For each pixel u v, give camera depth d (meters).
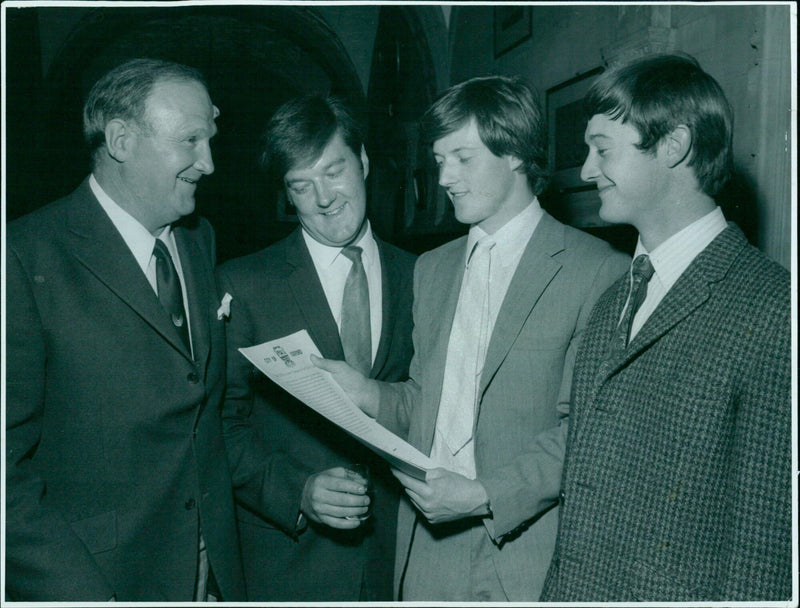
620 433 1.10
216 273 1.71
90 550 1.27
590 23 3.53
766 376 0.94
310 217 1.66
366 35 8.34
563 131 3.85
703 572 0.99
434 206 5.92
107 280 1.31
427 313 1.59
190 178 1.40
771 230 2.19
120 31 8.28
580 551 1.12
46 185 7.05
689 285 1.06
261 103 10.92
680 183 1.10
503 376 1.39
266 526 1.69
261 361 1.36
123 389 1.32
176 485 1.39
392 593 1.69
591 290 1.38
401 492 1.64
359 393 1.50
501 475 1.33
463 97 1.37
